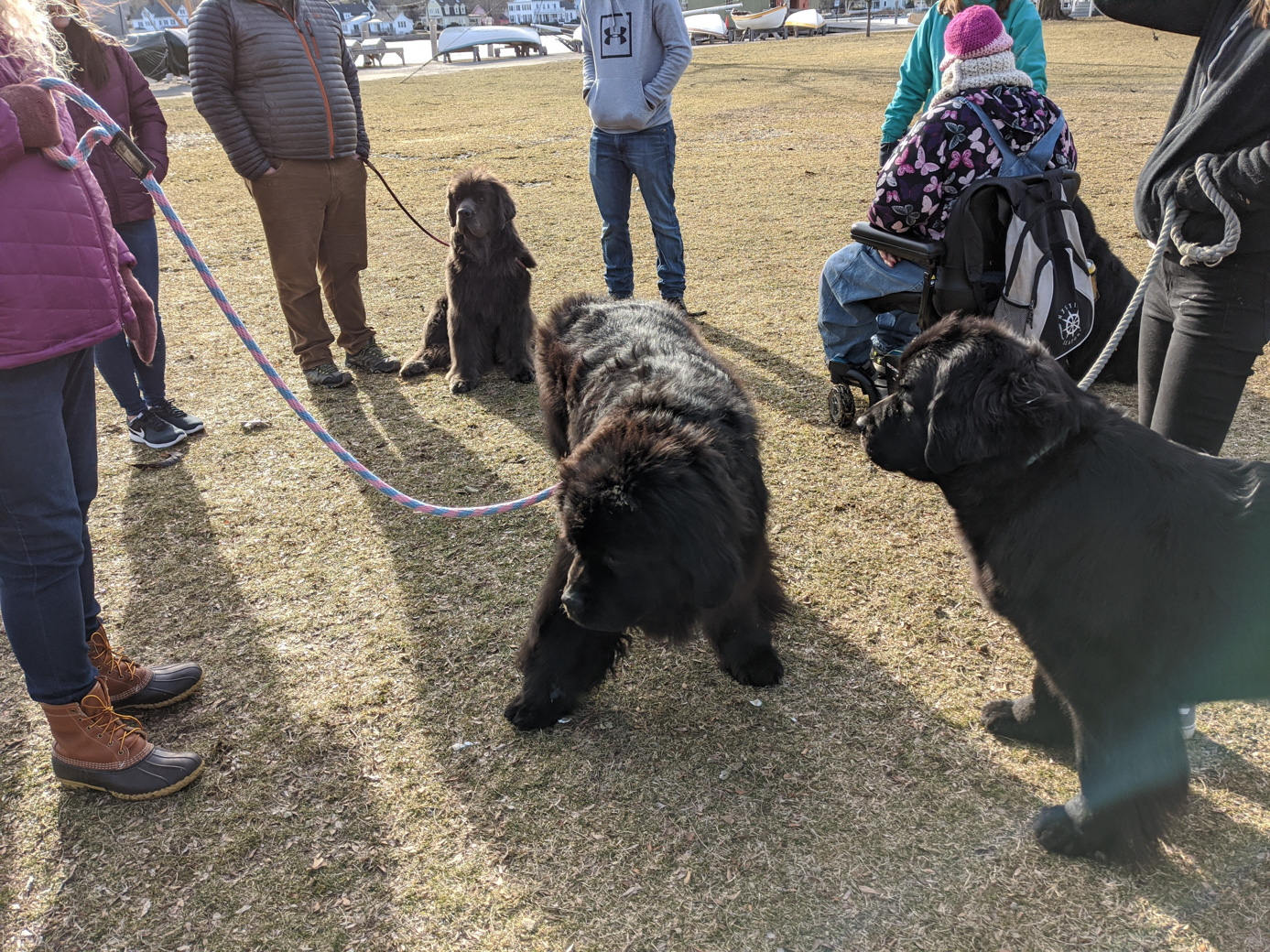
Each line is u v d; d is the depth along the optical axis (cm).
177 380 509
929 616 294
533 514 364
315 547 345
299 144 436
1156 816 194
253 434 443
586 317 328
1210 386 226
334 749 245
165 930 195
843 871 203
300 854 213
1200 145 214
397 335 583
